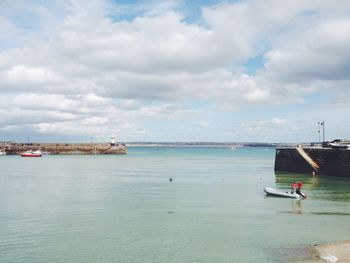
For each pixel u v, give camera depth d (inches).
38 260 971.9
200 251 1040.2
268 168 4033.0
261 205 1705.2
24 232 1226.0
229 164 4813.0
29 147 7199.8
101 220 1400.1
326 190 2160.4
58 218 1429.6
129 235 1194.6
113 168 3966.5
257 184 2493.8
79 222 1365.7
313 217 1453.0
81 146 7549.2
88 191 2166.6
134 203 1755.7
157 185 2461.9
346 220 1401.3
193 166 4377.5
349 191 2122.3
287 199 1871.3
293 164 3196.4
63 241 1128.2
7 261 964.6
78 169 3811.5
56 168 3924.7
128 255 1008.9
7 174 3225.9
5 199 1868.8
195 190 2212.1
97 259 979.3
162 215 1488.7
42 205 1702.8
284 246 1076.5
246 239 1150.3
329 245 1077.1
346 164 2699.3
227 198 1905.8
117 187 2358.5
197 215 1488.7
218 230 1254.9
